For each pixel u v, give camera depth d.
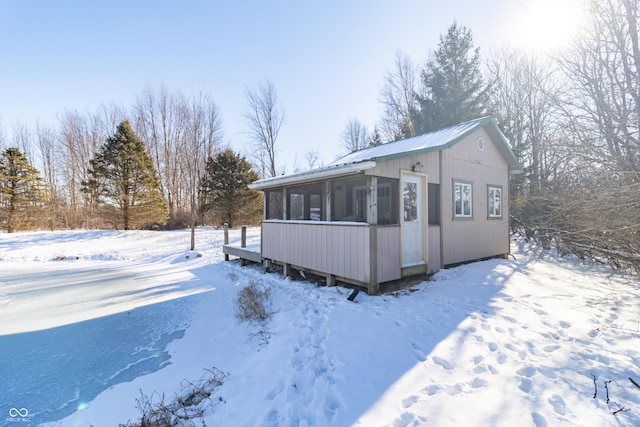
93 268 9.80
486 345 3.30
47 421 2.58
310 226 6.51
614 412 2.14
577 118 4.83
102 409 2.73
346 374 2.83
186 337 4.30
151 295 6.44
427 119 18.05
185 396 2.88
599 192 4.48
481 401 2.35
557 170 5.89
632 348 3.12
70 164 24.67
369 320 4.08
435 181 6.60
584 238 5.16
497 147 8.80
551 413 2.16
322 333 3.80
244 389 2.90
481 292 5.29
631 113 4.45
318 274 6.43
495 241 8.65
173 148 25.27
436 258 6.64
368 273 5.13
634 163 4.22
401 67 22.78
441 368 2.88
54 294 6.61
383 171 5.41
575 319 4.00
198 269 9.26
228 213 19.89
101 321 4.94
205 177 20.70
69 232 15.88
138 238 14.83
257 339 3.96
